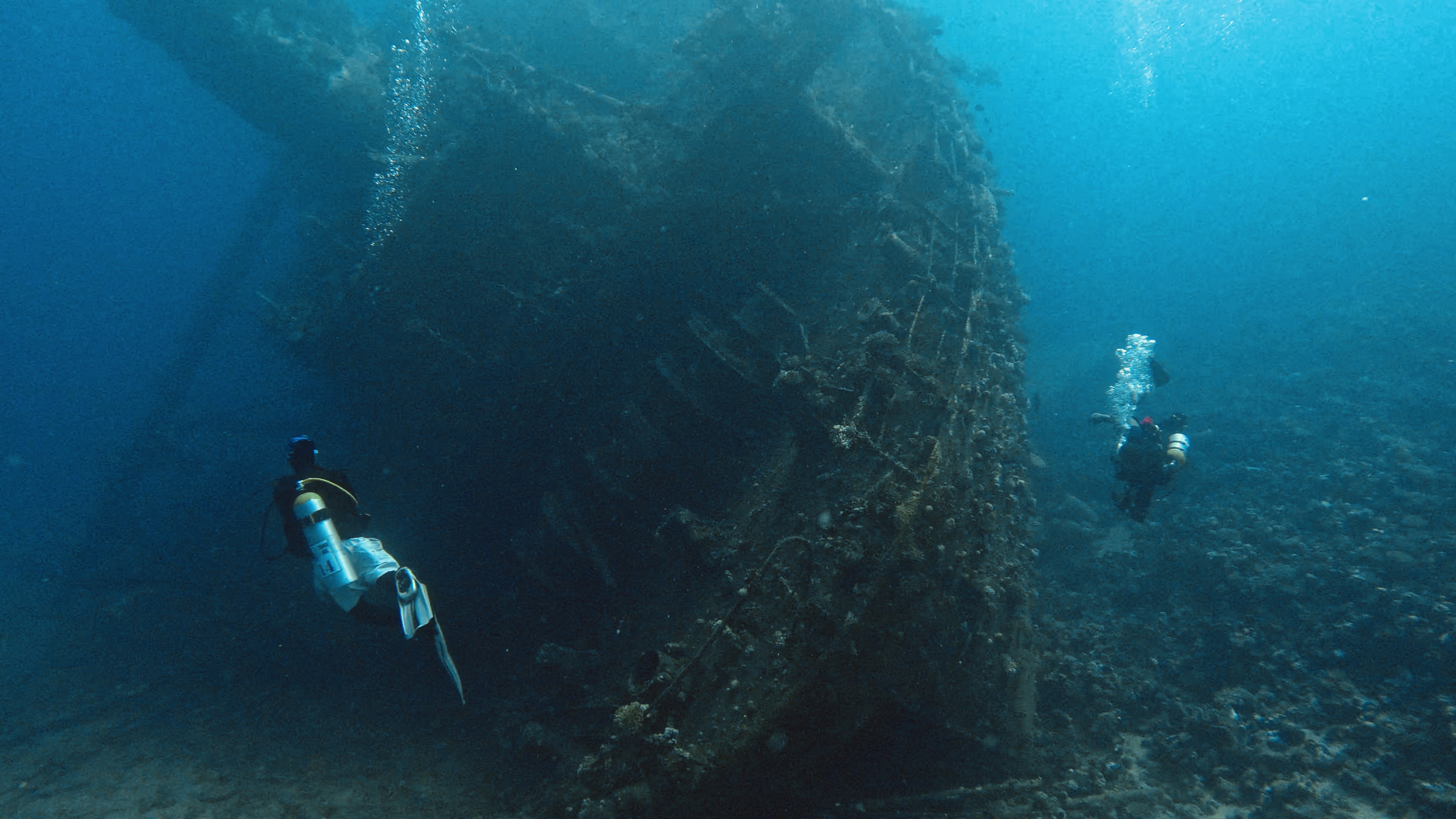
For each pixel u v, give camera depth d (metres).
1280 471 10.66
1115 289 31.28
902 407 5.64
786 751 4.14
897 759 5.02
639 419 6.80
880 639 4.35
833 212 8.06
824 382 5.94
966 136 9.66
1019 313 8.72
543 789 5.39
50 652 9.73
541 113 7.88
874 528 4.62
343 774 6.23
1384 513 8.88
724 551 5.45
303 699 7.70
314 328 8.98
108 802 5.87
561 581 6.87
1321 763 5.88
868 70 9.89
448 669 3.33
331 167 11.03
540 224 8.12
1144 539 10.05
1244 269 26.77
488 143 8.02
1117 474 6.46
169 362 15.07
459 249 8.12
